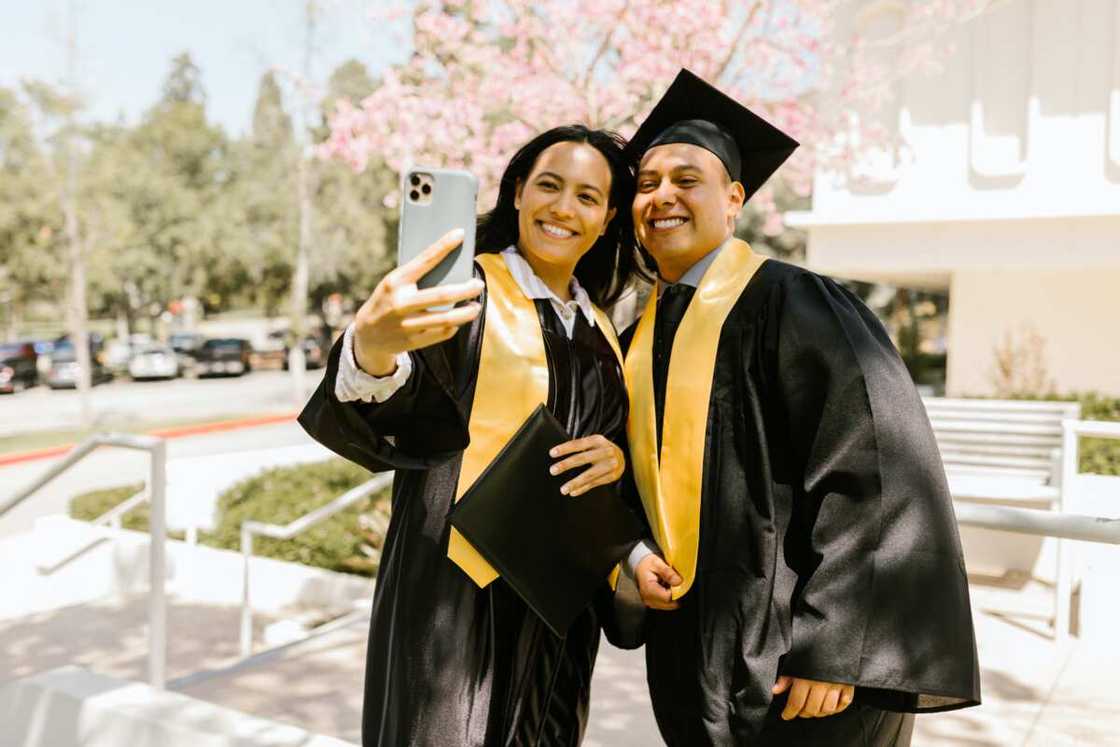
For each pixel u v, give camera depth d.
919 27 7.18
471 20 7.47
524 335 1.86
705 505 1.82
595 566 1.87
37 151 27.09
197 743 2.74
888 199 9.04
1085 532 2.07
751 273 1.91
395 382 1.60
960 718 3.33
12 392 29.19
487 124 7.66
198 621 5.54
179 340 36.66
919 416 1.70
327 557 6.40
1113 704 3.43
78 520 7.48
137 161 37.44
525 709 1.87
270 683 3.96
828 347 1.72
